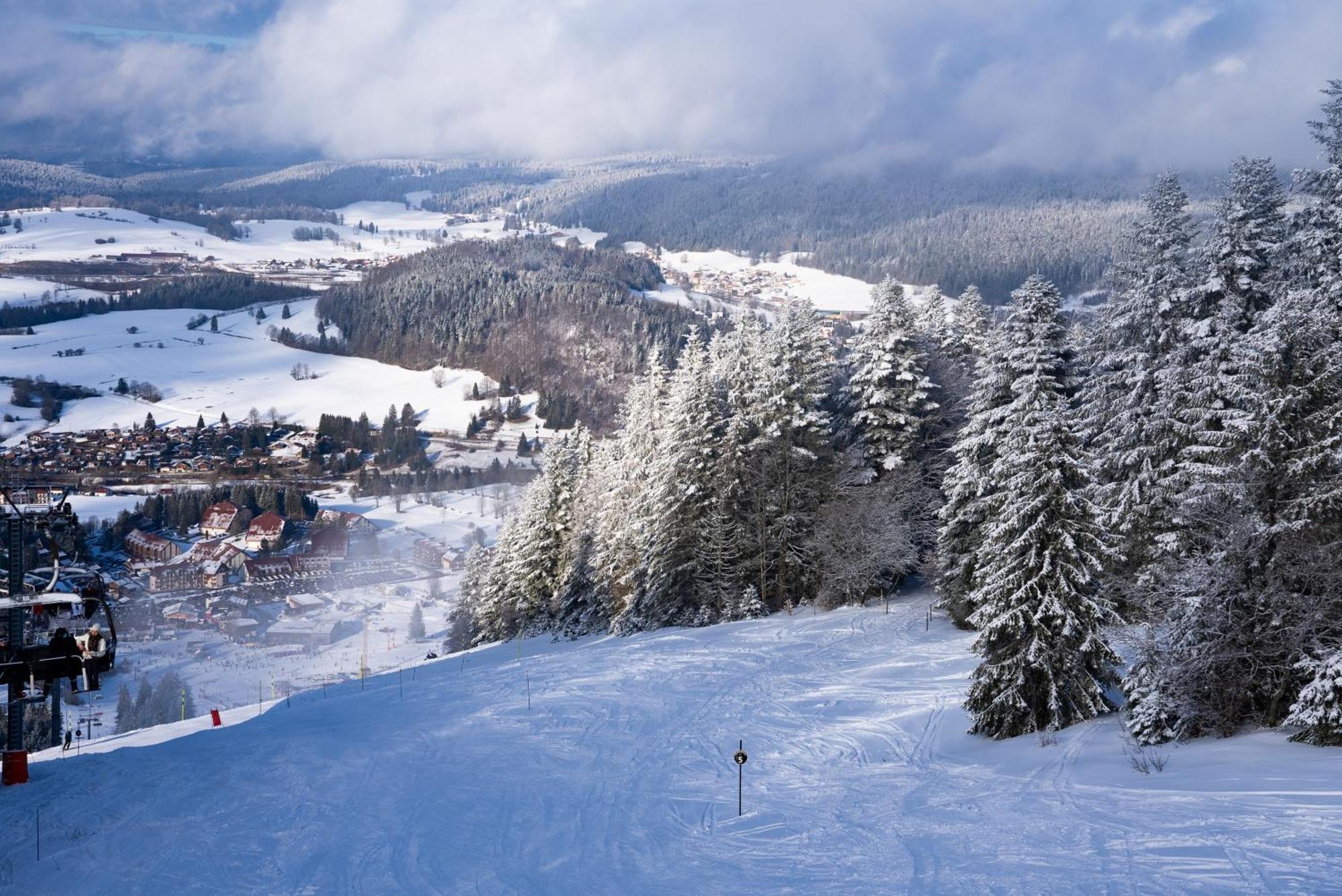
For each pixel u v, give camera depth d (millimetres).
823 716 23953
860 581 39812
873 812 15023
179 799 18047
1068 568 19812
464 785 18547
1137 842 11625
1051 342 32219
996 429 30500
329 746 23172
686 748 21281
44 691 17141
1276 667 16375
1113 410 30656
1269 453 17094
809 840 13812
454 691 32375
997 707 20359
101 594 17844
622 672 31797
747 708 25172
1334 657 14805
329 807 17109
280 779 19516
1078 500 19734
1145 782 14664
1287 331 17422
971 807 14648
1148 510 26938
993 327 49062
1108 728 19125
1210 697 17188
